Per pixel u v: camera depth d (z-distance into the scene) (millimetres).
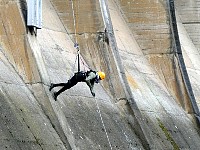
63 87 58688
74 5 73875
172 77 84562
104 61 72000
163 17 85562
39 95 58375
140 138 68312
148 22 86188
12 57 59781
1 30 60312
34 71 59000
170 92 84312
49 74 64250
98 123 63875
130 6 87125
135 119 69000
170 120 78125
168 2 85812
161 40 85812
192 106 82938
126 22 87438
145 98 77812
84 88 66750
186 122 81062
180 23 102812
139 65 83500
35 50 59969
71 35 73875
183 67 84500
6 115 53031
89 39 73062
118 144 63594
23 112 55219
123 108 69562
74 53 72312
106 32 72500
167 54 85250
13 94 55969
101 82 71125
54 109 57688
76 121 60969
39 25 60594
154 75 84688
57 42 71000
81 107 63688
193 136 79562
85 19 73375
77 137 59125
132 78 79562
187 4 102812
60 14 74438
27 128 53906
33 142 53219
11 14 60250
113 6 87312
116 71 71250
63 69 67875
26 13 60344
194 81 95562
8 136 51438
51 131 56312
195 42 102625
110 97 70375
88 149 59188
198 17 102625
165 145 72062
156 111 77250
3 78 56562
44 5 74312
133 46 85500
